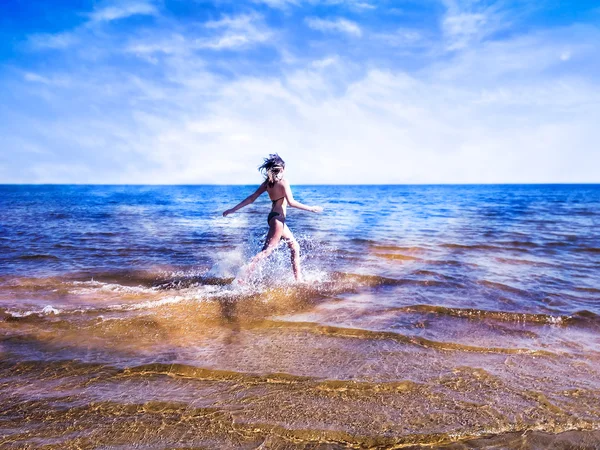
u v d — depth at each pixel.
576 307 4.27
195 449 1.99
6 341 3.33
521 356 3.09
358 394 2.52
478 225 12.35
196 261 6.62
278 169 5.50
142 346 3.27
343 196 42.56
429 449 2.00
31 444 2.01
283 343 3.34
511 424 2.20
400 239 9.13
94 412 2.31
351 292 4.88
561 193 58.00
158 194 50.16
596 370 2.85
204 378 2.74
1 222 12.88
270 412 2.32
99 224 12.57
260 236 9.76
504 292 4.85
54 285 5.15
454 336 3.50
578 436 2.09
